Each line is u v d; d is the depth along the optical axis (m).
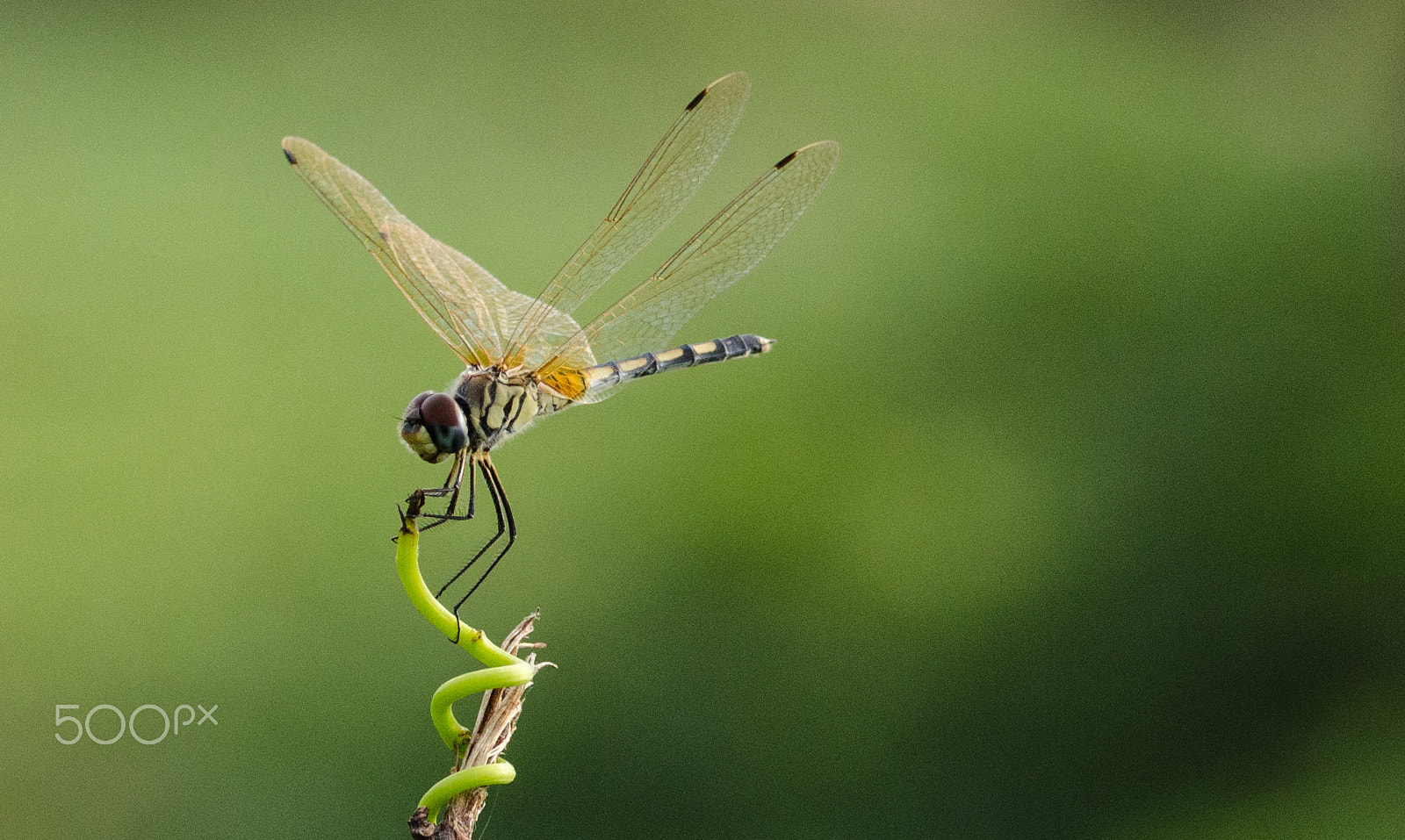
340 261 1.85
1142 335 1.82
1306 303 1.86
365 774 1.23
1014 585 1.35
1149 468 1.55
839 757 1.24
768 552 1.37
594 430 1.56
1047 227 2.08
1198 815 1.24
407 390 1.56
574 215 2.03
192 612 1.26
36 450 1.41
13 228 1.83
